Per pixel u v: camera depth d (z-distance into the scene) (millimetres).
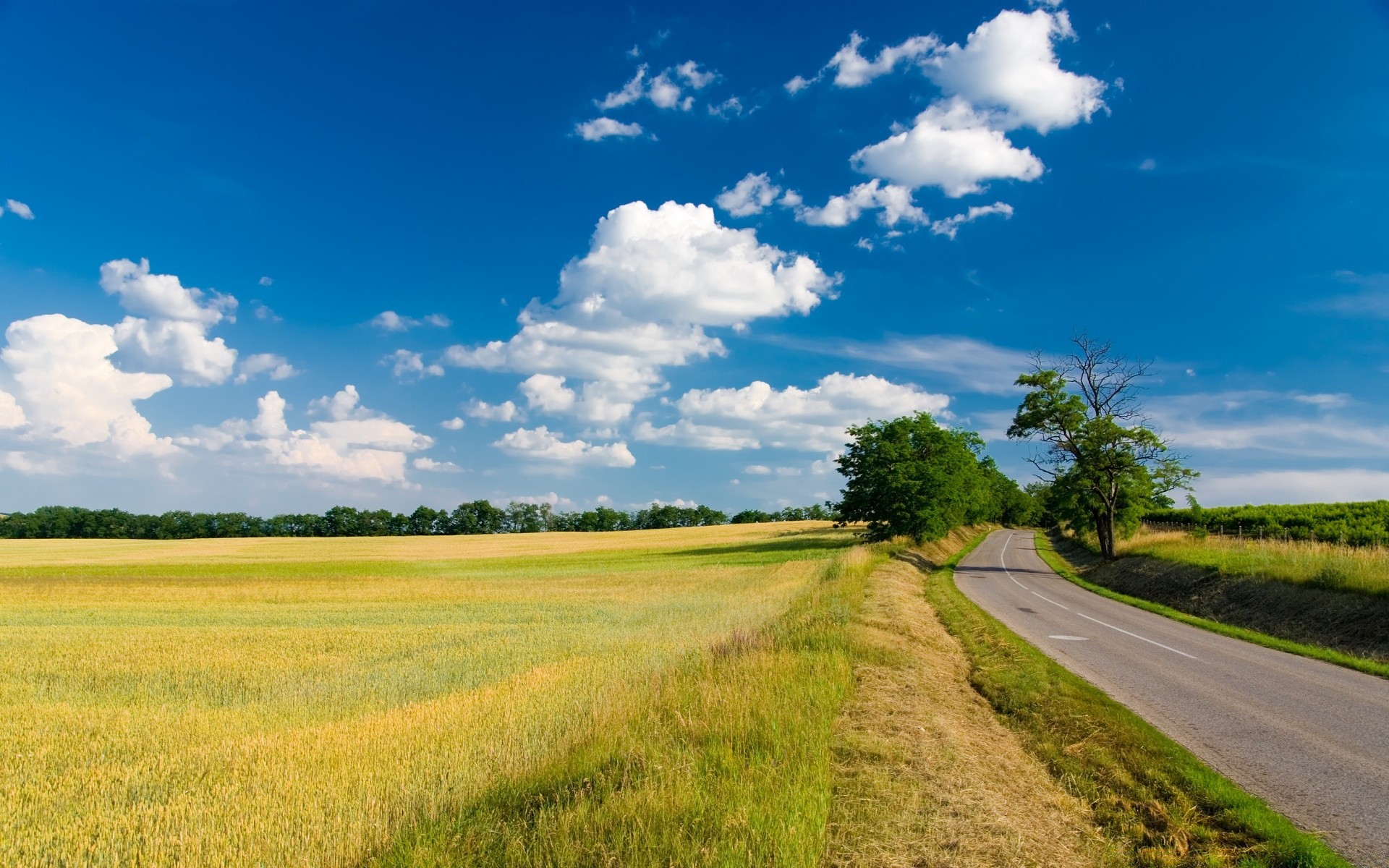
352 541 92250
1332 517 48000
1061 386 44406
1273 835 5727
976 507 64500
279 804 6707
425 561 60719
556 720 8773
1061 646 15297
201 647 17750
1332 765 7566
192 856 5891
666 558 58312
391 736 8477
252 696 12469
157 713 11047
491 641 18000
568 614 24141
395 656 16234
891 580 25562
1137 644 15703
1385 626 15492
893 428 60250
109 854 6109
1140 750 7863
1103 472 42875
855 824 5668
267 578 42594
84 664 15359
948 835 5562
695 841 5156
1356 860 5430
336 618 24594
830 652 11711
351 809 6371
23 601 31094
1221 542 31172
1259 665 13297
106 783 7832
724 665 10703
